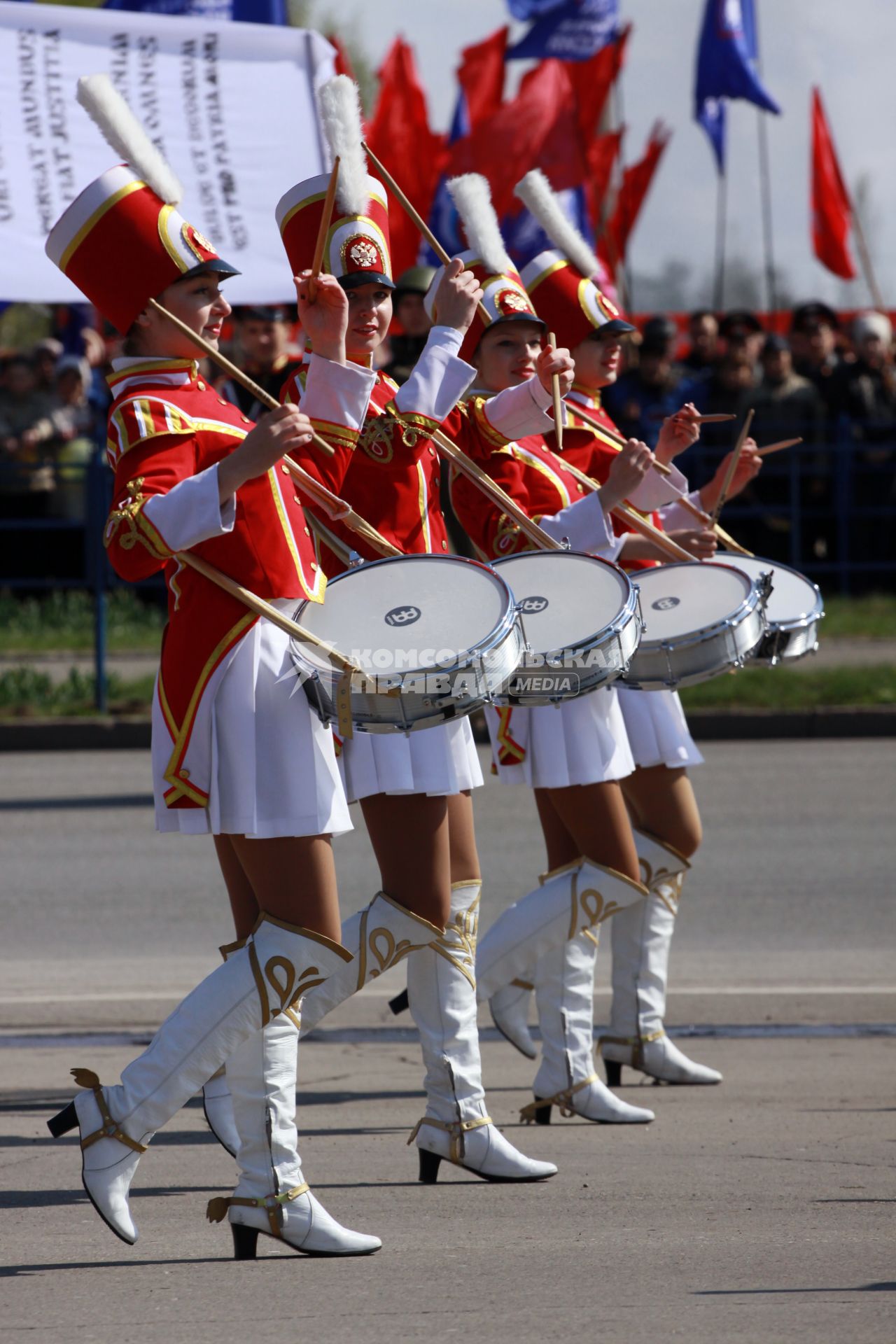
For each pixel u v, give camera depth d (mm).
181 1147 14766
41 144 26266
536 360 14766
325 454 12664
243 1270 11047
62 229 11789
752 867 27031
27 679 42188
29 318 82938
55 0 68625
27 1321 9969
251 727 11352
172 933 23344
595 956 15562
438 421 13414
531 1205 12539
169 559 11453
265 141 27703
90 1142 11375
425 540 13742
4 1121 15281
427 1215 12352
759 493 48969
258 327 27281
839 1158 13656
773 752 38188
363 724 11359
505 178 49844
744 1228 11641
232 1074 11430
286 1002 11406
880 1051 17828
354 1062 17750
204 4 36406
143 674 44812
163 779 11531
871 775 34969
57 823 31281
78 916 24359
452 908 13586
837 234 64688
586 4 50656
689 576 16141
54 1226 12211
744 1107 15703
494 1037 19234
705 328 49719
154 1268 11156
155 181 11797
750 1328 9492
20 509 46500
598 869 15320
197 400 11648
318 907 11492
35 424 46969
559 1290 10328
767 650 16688
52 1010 19406
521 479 15375
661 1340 9305
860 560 49531
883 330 49875
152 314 11664
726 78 60375
